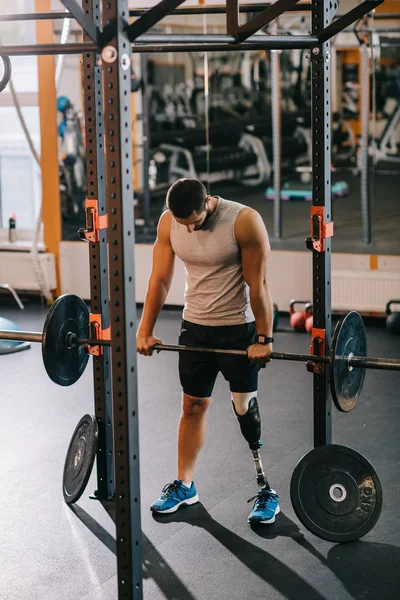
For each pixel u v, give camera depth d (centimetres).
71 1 233
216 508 371
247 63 829
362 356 342
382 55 756
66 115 772
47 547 340
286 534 347
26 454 436
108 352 373
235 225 332
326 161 331
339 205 819
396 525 350
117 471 269
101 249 358
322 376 346
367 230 735
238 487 392
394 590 302
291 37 310
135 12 355
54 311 338
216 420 482
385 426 465
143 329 348
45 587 310
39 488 395
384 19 721
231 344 347
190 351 338
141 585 280
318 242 335
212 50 338
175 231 341
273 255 721
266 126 848
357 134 806
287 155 849
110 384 376
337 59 795
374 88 753
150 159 808
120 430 266
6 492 391
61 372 348
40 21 759
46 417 493
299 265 715
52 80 768
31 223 822
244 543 339
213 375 360
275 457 424
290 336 662
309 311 664
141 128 786
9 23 770
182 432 368
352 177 816
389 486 387
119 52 245
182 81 816
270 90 838
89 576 317
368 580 309
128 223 256
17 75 786
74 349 355
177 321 714
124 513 271
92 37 243
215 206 334
